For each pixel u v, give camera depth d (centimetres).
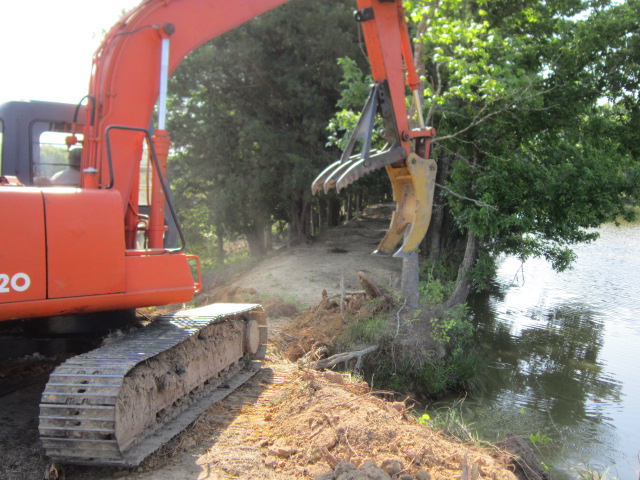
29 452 481
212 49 2261
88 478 450
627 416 1170
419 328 1353
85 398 431
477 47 1409
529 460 629
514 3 1719
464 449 542
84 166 577
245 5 629
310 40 2283
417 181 558
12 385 638
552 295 2448
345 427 520
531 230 1694
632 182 1703
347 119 1547
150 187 705
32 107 693
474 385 1292
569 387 1344
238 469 470
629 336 1819
